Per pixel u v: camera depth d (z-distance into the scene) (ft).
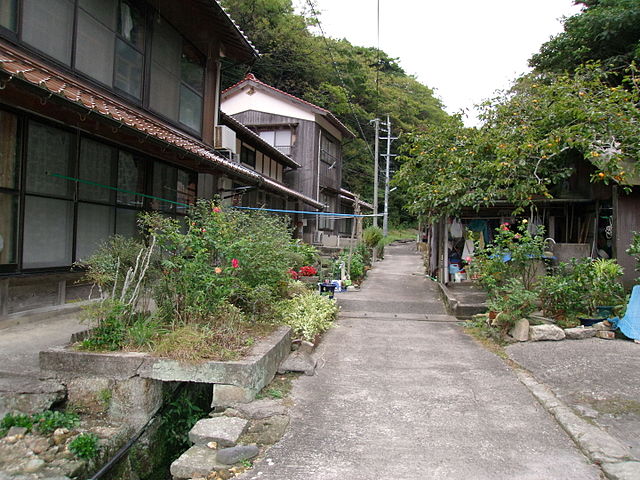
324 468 9.77
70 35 21.17
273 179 57.41
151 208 26.40
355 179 108.37
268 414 12.16
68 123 19.22
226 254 15.76
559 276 23.66
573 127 26.40
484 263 24.62
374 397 13.91
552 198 29.73
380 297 33.04
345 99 83.10
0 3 17.61
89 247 21.79
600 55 47.52
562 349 18.89
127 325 14.35
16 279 18.29
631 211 26.66
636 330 20.20
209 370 12.85
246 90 66.69
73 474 10.00
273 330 17.44
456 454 10.39
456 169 31.99
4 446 10.74
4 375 13.20
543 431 11.66
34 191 18.61
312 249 35.94
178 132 29.55
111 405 12.88
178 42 30.60
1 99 16.42
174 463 9.95
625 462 9.72
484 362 17.93
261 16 80.79
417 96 117.29
